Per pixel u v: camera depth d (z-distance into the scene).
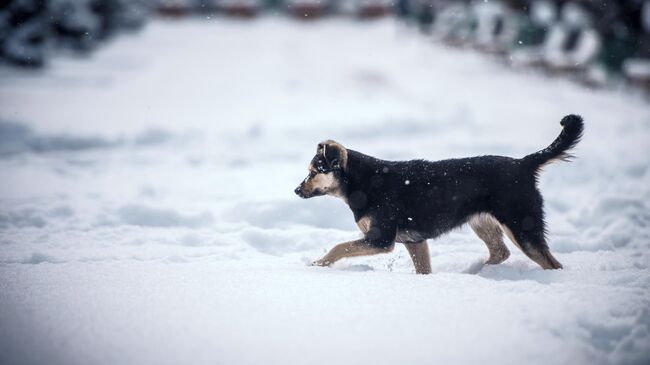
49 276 5.02
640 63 29.02
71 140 14.34
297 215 8.09
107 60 29.42
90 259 5.90
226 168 12.18
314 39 43.28
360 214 6.02
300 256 6.53
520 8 39.59
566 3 36.22
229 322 3.92
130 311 4.09
